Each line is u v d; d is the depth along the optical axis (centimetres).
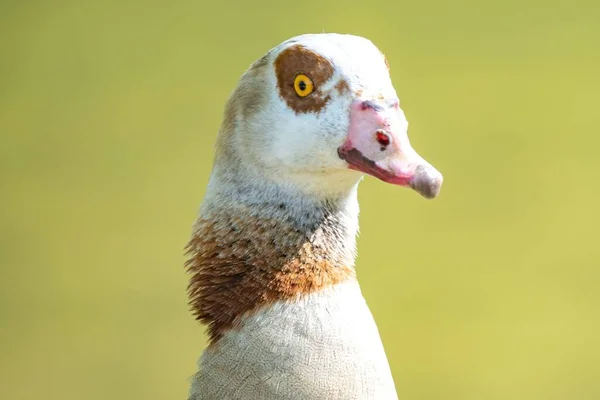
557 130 1650
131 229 1457
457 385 1205
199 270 580
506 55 1834
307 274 559
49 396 1191
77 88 1797
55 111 1742
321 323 542
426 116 1672
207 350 556
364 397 533
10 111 1756
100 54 1873
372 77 564
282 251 564
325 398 529
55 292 1341
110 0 2050
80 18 1995
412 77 1759
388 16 1927
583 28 1906
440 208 1477
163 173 1573
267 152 573
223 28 1900
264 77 582
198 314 574
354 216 582
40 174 1591
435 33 1858
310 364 532
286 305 549
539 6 1967
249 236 570
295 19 1908
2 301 1339
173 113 1711
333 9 1928
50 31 1955
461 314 1297
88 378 1200
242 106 587
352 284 566
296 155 567
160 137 1661
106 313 1304
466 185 1522
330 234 572
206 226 582
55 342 1255
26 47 1908
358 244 1402
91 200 1536
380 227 1433
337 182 571
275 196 572
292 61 571
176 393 1178
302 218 570
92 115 1731
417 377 1215
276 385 531
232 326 553
